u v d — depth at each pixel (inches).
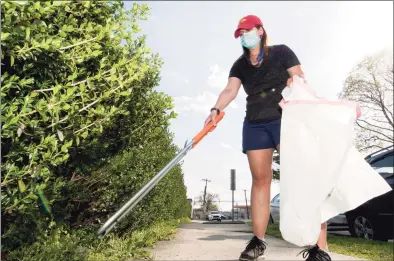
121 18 154.3
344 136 105.7
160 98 204.8
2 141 98.3
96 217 167.2
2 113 90.3
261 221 123.3
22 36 92.1
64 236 135.4
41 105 96.9
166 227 314.0
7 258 109.0
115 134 175.8
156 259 175.0
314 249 112.1
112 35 133.5
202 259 174.7
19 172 92.9
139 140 199.0
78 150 139.1
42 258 114.6
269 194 125.7
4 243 106.5
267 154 124.3
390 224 252.8
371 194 105.3
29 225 114.0
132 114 183.9
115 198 170.2
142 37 169.3
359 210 272.4
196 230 377.4
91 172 150.5
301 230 102.0
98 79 121.3
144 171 203.2
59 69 116.6
